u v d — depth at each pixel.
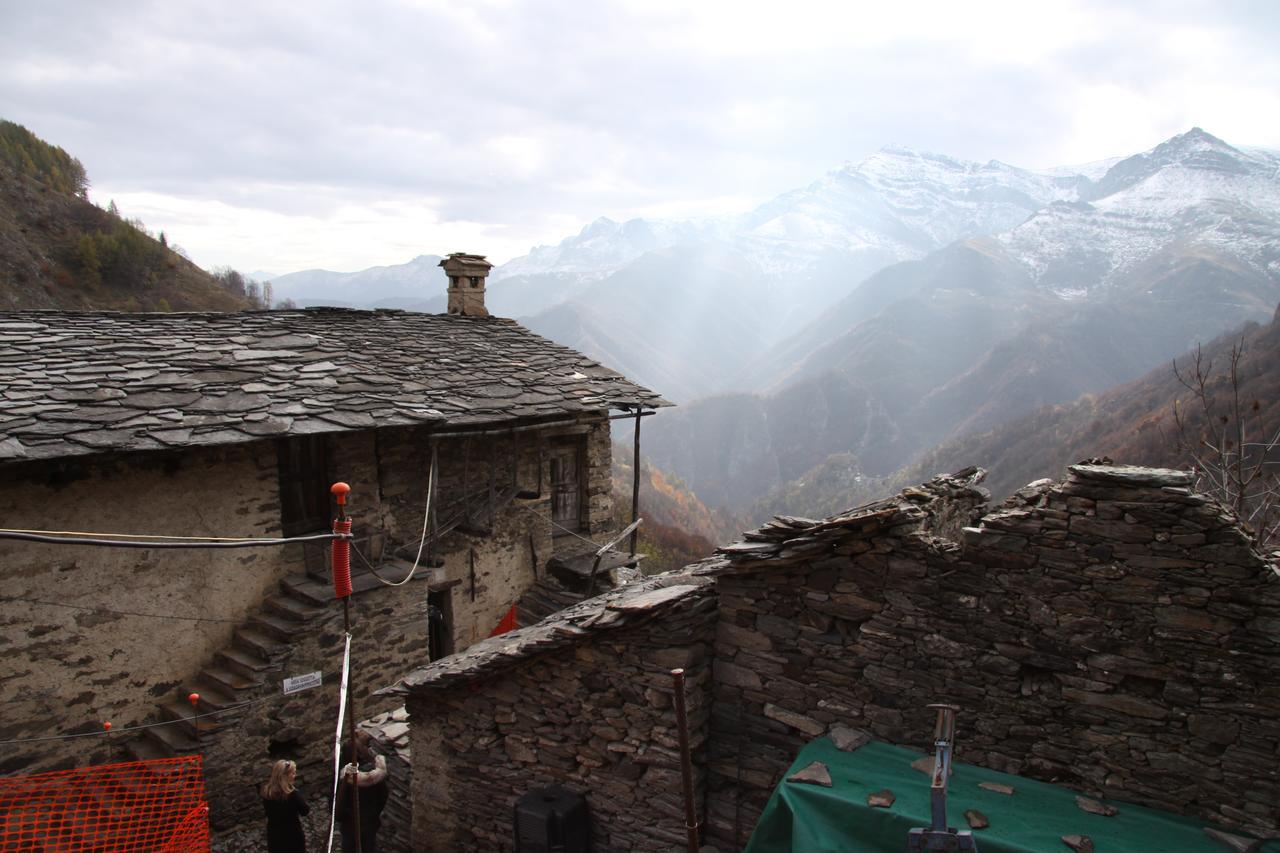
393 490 10.82
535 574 12.91
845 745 5.25
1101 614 4.64
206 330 10.66
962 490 7.14
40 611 7.89
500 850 7.04
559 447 13.46
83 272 53.28
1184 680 4.46
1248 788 4.33
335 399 9.48
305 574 9.91
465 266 14.59
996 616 4.93
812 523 5.35
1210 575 4.36
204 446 7.93
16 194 55.97
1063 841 4.27
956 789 4.77
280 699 9.07
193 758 7.62
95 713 8.30
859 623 5.39
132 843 7.07
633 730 6.04
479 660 6.83
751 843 5.02
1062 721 4.79
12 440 7.05
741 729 5.86
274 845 6.92
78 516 8.09
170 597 8.80
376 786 7.35
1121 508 4.56
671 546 41.78
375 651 10.02
